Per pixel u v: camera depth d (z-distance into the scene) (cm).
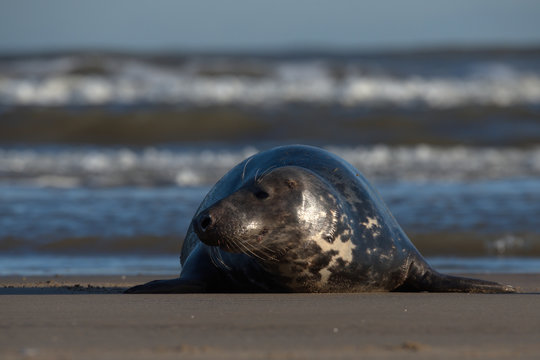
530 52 14838
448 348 1429
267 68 12444
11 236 3872
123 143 8375
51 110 9294
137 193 5022
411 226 4062
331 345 1445
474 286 2325
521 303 2031
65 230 3997
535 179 5506
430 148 7638
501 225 4081
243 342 1468
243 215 2092
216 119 8900
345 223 2216
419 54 15388
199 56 15662
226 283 2366
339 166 2383
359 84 10519
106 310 1862
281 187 2148
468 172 5853
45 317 1753
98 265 3384
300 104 9756
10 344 1441
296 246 2150
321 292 2258
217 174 5850
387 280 2322
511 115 8812
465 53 14975
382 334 1561
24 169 6025
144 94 10438
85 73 11906
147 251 3719
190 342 1467
